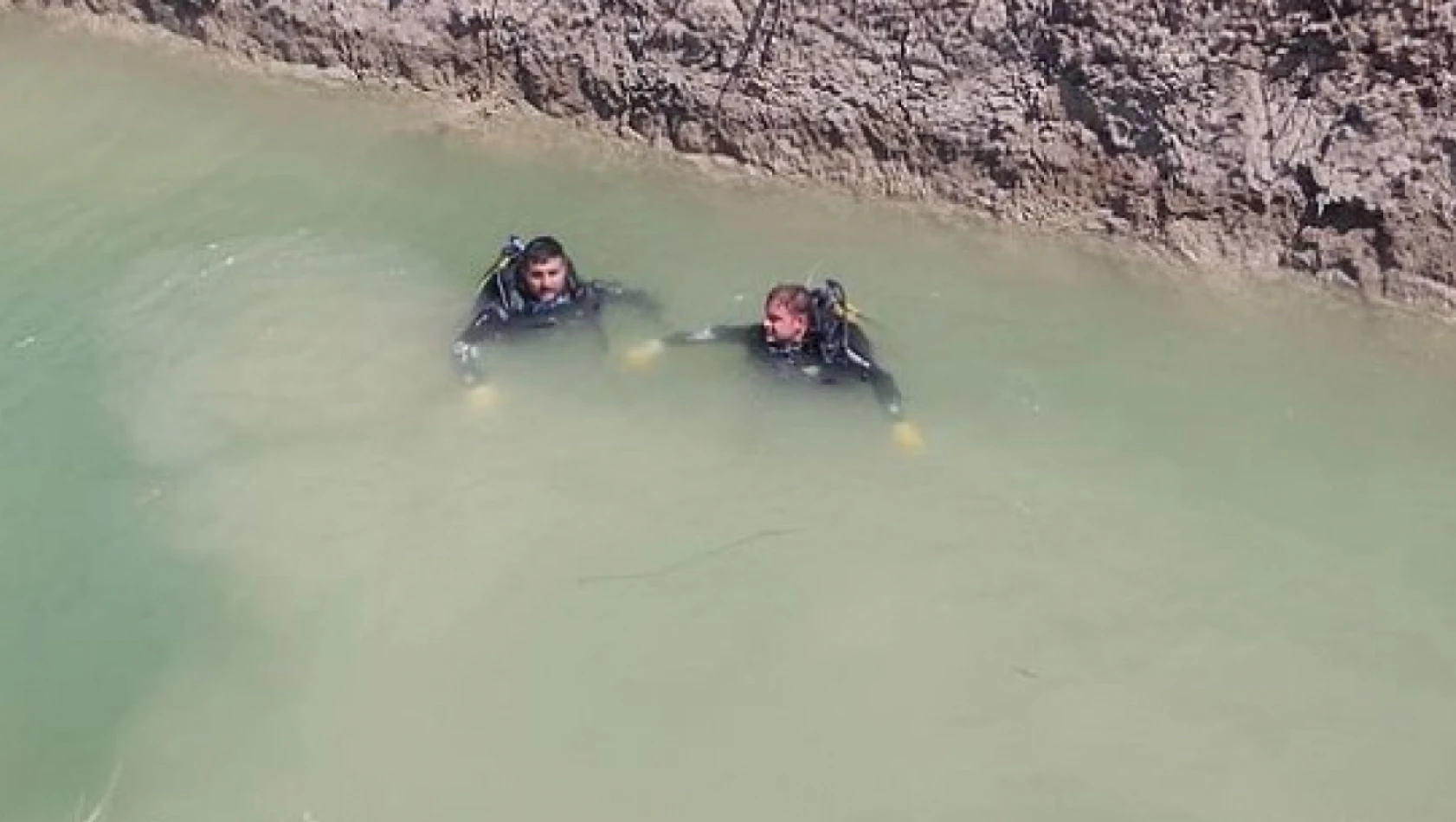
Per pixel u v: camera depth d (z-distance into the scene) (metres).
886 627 6.72
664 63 9.23
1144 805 6.07
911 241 8.73
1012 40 8.52
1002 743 6.29
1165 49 8.22
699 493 7.29
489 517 7.20
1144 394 7.78
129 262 8.57
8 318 8.20
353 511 7.23
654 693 6.50
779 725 6.37
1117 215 8.63
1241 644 6.62
